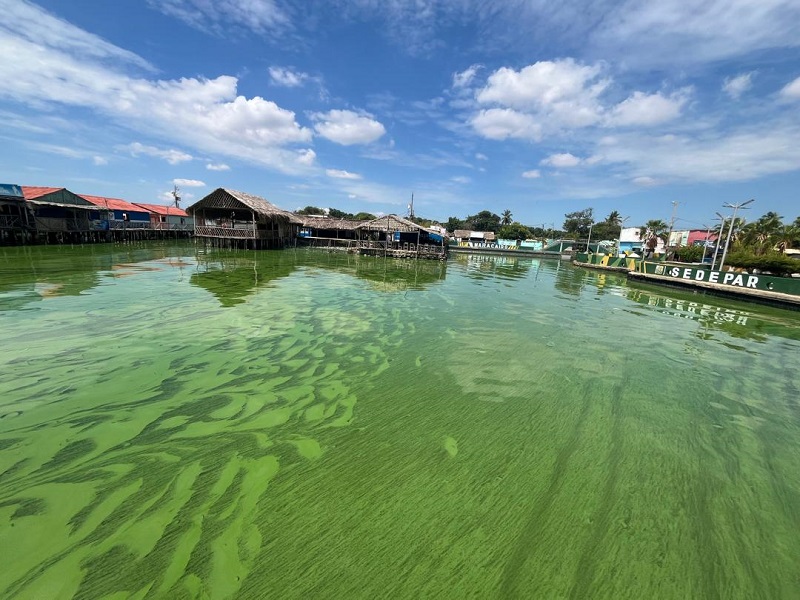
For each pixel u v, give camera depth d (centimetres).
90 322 873
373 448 454
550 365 779
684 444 511
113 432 455
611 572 305
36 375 598
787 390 732
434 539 326
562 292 1909
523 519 356
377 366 709
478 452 460
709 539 346
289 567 289
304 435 471
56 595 257
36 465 390
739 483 433
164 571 280
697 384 733
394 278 1991
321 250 3925
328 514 346
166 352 718
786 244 4019
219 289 1344
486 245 6931
